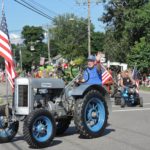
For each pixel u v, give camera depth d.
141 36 59.84
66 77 14.63
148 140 11.37
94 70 12.68
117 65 52.38
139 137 11.83
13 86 11.59
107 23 67.56
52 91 11.67
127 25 58.62
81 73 12.63
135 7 61.91
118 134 12.38
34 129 10.60
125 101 21.05
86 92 11.88
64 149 10.45
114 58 64.56
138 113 17.75
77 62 14.86
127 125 14.13
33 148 10.66
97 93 12.04
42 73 24.47
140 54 51.16
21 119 11.31
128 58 52.19
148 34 54.50
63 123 12.49
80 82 12.41
